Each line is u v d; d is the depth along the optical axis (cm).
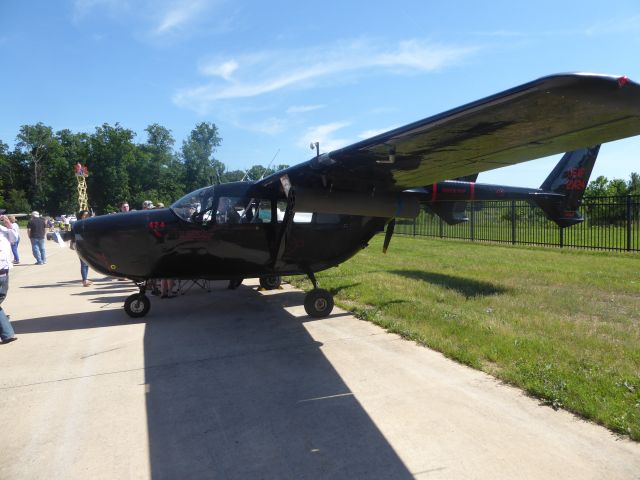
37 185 8769
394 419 340
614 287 792
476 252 1412
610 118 348
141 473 278
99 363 479
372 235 734
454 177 600
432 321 579
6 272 555
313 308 654
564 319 582
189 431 331
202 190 670
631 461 278
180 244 637
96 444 314
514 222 1714
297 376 433
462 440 307
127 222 629
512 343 480
